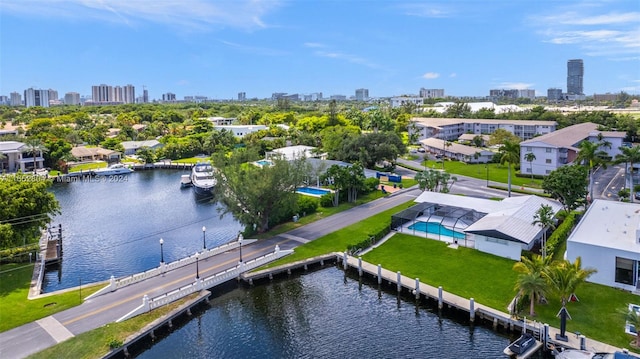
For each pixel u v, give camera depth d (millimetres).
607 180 111062
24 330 44375
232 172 74625
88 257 70250
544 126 177875
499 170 129750
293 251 66500
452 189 105250
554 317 45594
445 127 190875
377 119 184250
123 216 95125
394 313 50844
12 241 61062
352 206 91625
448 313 50219
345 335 46344
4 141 171000
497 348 43531
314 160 116375
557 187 76625
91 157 165750
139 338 44281
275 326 48344
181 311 49656
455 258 62562
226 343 45219
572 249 53312
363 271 60062
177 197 113938
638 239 52000
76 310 48719
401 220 76375
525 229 63688
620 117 182250
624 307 46406
